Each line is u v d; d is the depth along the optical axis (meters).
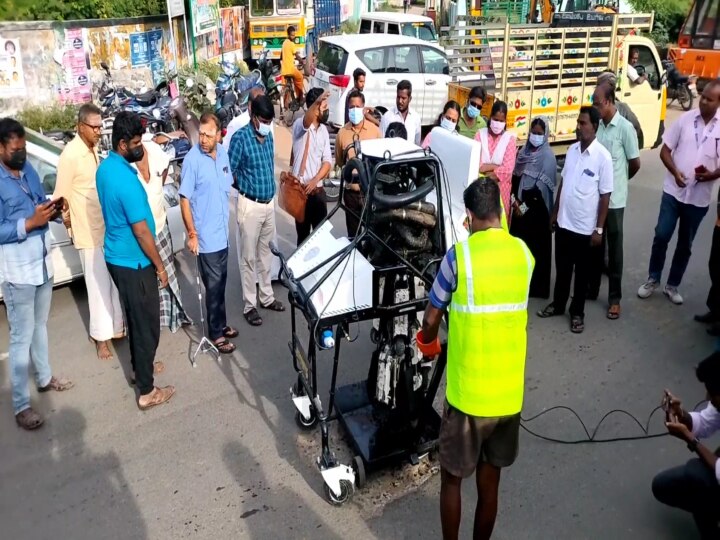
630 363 4.90
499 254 2.77
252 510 3.55
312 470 3.86
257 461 3.93
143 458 3.97
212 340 5.14
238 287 6.32
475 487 3.71
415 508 3.54
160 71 12.93
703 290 6.04
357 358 5.05
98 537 3.39
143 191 4.01
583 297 5.27
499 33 8.02
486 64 8.27
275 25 16.19
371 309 3.36
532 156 5.56
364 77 8.30
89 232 4.79
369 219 3.34
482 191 2.84
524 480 3.74
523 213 5.63
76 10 12.86
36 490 3.73
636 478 3.75
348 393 4.21
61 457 4.00
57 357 5.12
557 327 5.46
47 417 4.39
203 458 3.96
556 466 3.85
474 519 3.25
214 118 4.64
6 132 3.74
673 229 5.59
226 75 12.78
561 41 8.12
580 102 8.52
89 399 4.58
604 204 4.96
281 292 6.22
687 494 3.17
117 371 4.93
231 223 7.67
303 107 13.26
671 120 13.27
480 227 2.87
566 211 5.14
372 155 3.73
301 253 3.84
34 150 5.70
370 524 3.44
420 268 3.55
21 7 12.02
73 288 6.30
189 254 7.00
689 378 4.69
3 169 3.85
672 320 5.52
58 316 5.76
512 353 2.79
